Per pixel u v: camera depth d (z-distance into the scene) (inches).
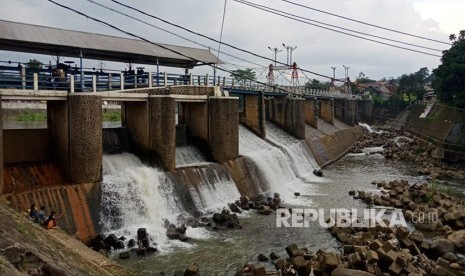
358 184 1927.9
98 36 1360.7
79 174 1055.6
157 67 1530.5
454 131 2632.9
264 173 1678.2
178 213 1216.2
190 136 1606.8
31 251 442.9
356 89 6382.9
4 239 428.8
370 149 3390.7
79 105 1047.0
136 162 1296.8
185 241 1077.1
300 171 2096.5
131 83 1358.3
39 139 1136.2
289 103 2559.1
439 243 1058.7
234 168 1549.0
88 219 1014.4
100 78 1238.3
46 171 1086.4
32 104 1919.3
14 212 697.0
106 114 2313.0
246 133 2066.9
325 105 3705.7
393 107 5482.3
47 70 1138.0
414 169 2391.7
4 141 1062.4
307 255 971.3
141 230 1033.5
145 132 1328.7
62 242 681.6
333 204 1533.0
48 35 1199.6
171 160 1299.2
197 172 1376.7
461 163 2444.6
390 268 893.2
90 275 534.3
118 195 1098.7
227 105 1537.9
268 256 1010.7
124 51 1373.0
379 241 1011.9
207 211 1295.5
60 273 432.1
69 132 1066.7
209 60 1705.2
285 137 2427.4
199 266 933.8
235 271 914.7
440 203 1481.3
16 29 1149.1
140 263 927.0
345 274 857.5
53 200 981.2
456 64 2456.9
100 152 1088.2
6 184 979.3
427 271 932.0
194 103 1581.0
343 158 2901.1
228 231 1176.8
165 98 1284.4
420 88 5625.0
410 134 3929.6
